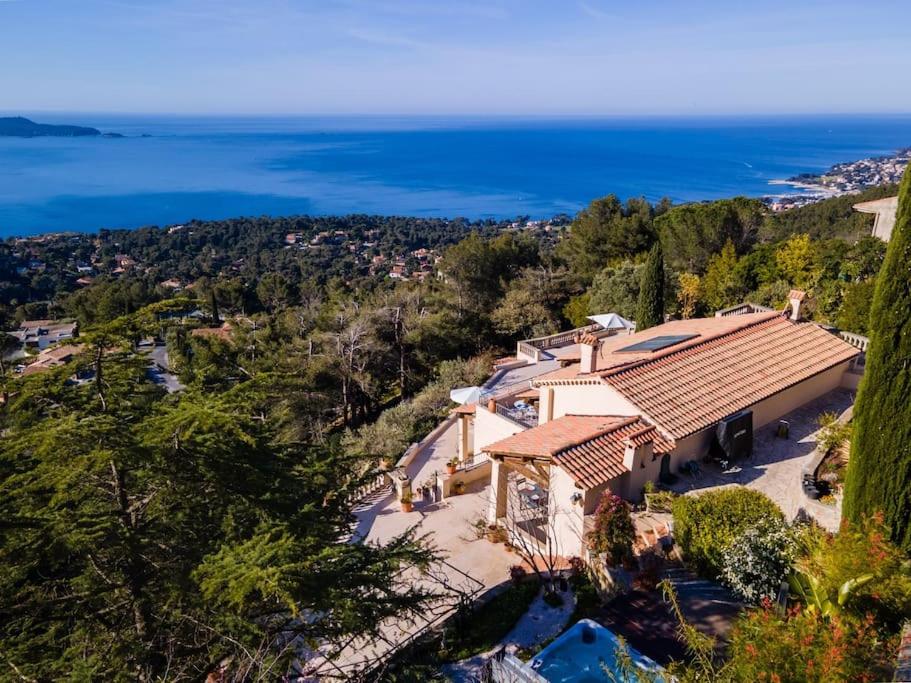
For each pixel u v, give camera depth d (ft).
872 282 92.84
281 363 128.36
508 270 177.17
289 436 108.58
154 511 37.73
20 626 33.60
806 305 109.19
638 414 58.44
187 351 139.03
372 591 41.27
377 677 35.76
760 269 134.82
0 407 37.91
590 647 38.37
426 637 42.98
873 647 26.27
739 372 67.00
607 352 78.48
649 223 180.86
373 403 144.66
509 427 73.41
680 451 57.57
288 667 33.81
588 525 50.42
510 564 53.57
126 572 35.60
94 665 29.48
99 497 37.58
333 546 35.37
